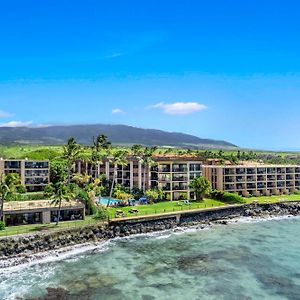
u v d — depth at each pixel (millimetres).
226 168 166500
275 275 76000
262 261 85125
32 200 119188
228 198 149125
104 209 119750
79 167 189000
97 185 149750
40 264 81188
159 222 117000
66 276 73938
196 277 74500
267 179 176750
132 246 97375
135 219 111250
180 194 150375
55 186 105250
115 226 107062
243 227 123375
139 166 153750
